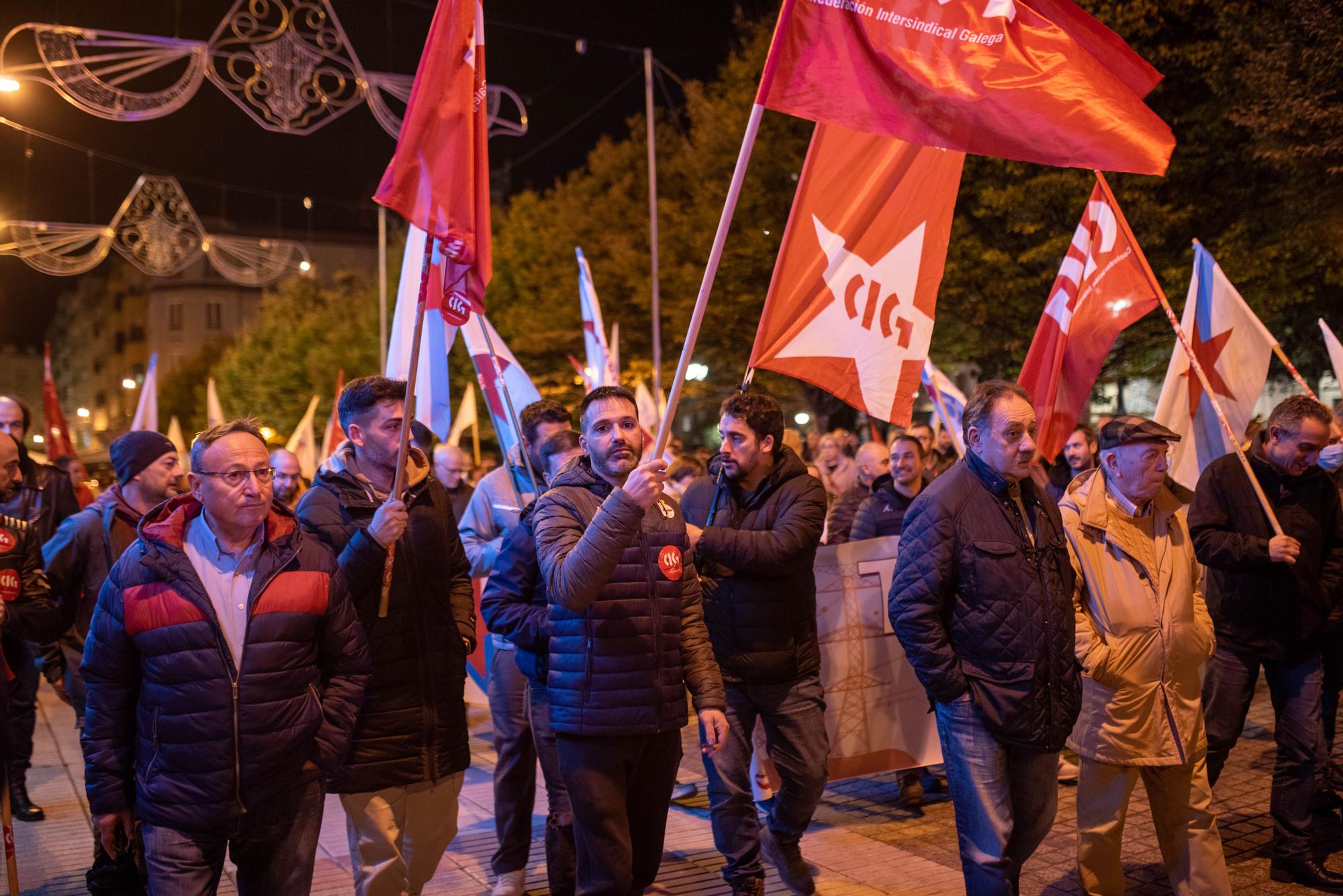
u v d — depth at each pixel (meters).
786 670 4.52
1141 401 21.25
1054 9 3.46
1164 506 4.18
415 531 3.98
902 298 4.79
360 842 3.81
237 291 79.25
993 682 3.71
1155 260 14.45
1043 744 3.69
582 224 27.88
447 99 3.81
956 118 3.45
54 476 7.38
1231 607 4.83
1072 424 5.79
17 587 4.23
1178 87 14.06
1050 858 5.04
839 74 3.38
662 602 3.63
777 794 4.73
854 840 5.41
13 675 4.96
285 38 11.68
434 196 3.77
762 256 21.75
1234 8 12.55
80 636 5.24
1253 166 13.55
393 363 5.23
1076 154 3.40
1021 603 3.72
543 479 5.32
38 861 5.37
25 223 22.12
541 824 5.92
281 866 3.29
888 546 5.86
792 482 4.68
